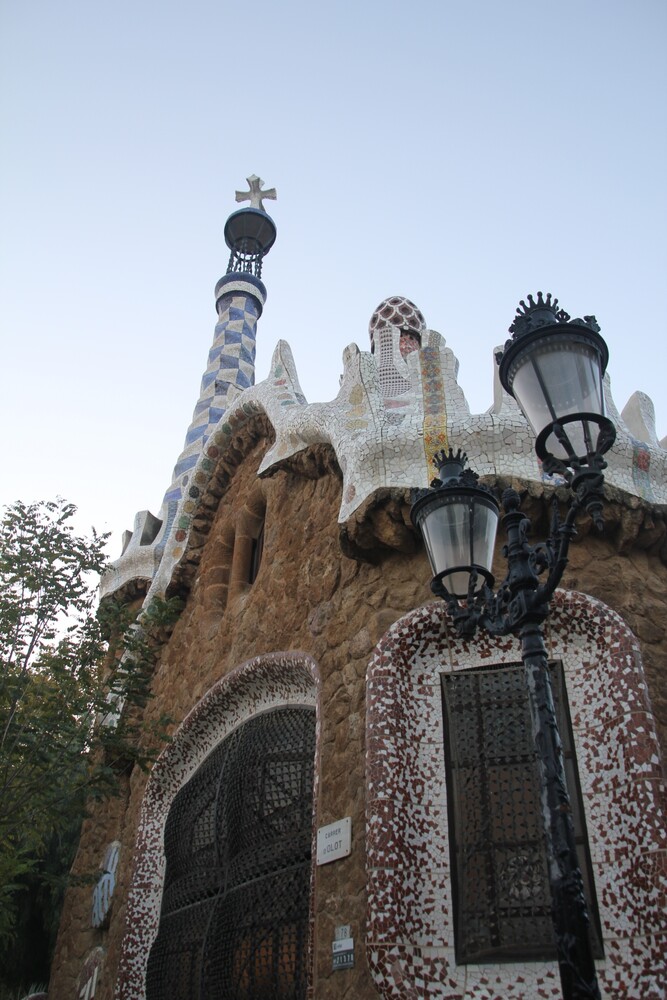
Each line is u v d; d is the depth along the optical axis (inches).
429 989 176.7
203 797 302.8
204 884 279.0
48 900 504.7
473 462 233.3
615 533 224.7
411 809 198.5
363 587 241.6
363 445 242.5
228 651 314.5
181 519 399.5
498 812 193.5
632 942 170.6
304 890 227.0
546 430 135.6
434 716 210.7
